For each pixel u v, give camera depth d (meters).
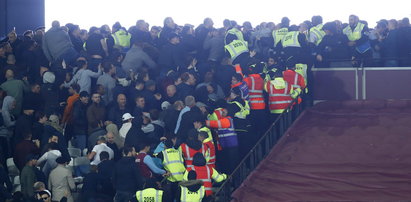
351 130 62.06
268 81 64.31
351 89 71.50
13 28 87.44
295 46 68.06
